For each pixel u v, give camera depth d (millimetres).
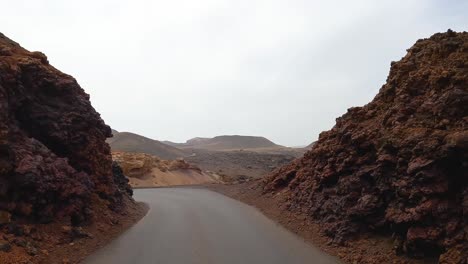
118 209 20188
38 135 15188
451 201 9953
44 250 11414
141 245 14211
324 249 13484
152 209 25094
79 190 15031
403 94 13680
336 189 15484
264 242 14750
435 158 10289
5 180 11867
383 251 11586
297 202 19641
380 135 13719
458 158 9906
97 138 19078
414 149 10953
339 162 15828
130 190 28328
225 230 17312
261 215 21578
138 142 137250
